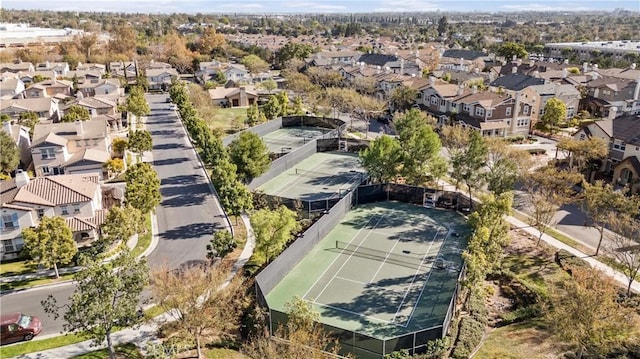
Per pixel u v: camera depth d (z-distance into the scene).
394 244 46.75
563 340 28.20
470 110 85.44
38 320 33.12
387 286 39.50
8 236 42.69
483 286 38.44
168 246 45.22
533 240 46.47
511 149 57.88
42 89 104.38
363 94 109.69
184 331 30.84
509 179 50.16
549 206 44.75
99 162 62.28
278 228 41.12
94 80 126.12
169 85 140.88
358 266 42.72
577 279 28.89
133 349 30.70
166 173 66.62
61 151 62.44
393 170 58.38
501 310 36.12
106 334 27.44
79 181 48.78
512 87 99.12
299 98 107.25
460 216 53.28
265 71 161.25
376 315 35.56
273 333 31.98
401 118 71.00
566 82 104.50
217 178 49.94
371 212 54.47
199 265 39.69
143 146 70.31
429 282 40.06
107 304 25.94
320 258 44.19
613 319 25.59
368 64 143.62
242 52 192.88
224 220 51.38
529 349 30.42
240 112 111.25
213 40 197.38
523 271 40.88
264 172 61.25
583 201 44.91
